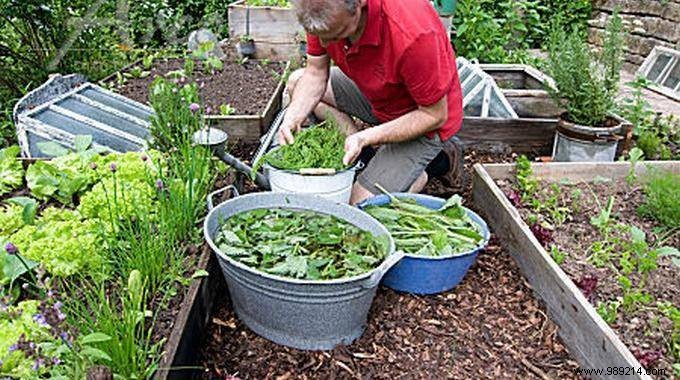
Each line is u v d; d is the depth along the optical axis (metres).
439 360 1.86
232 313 2.01
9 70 3.71
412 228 2.22
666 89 4.36
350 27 1.91
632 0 5.13
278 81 3.91
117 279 1.82
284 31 4.55
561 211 2.54
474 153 3.25
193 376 1.73
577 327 1.84
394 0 2.05
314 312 1.74
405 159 2.43
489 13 5.23
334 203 2.05
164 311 1.73
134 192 2.02
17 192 2.32
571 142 2.99
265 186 2.45
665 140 3.40
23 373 1.39
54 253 1.75
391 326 1.98
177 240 2.01
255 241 1.95
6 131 3.26
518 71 4.09
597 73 3.15
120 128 2.67
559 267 2.00
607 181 2.74
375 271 1.70
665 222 2.46
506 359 1.88
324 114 2.83
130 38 4.74
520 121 3.20
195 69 4.09
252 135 3.15
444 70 2.15
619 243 2.33
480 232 2.22
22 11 3.56
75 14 3.92
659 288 2.10
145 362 1.50
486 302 2.11
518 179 2.71
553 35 3.49
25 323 1.51
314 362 1.82
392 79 2.22
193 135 2.18
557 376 1.82
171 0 5.59
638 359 1.70
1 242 1.79
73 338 1.51
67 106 2.70
